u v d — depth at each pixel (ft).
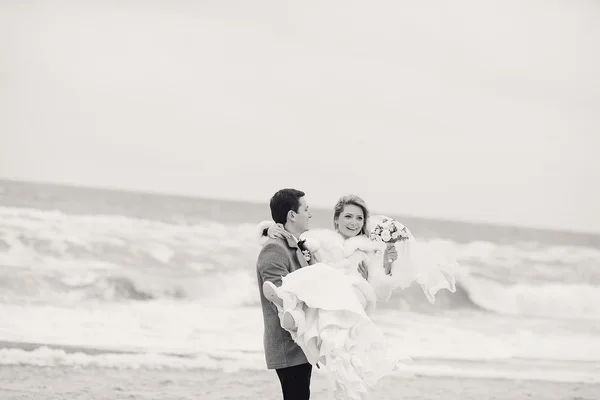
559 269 53.88
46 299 32.94
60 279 36.37
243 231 53.16
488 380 22.33
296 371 10.77
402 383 21.27
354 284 10.80
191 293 37.11
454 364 24.63
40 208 49.85
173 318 30.50
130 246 45.34
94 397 18.06
